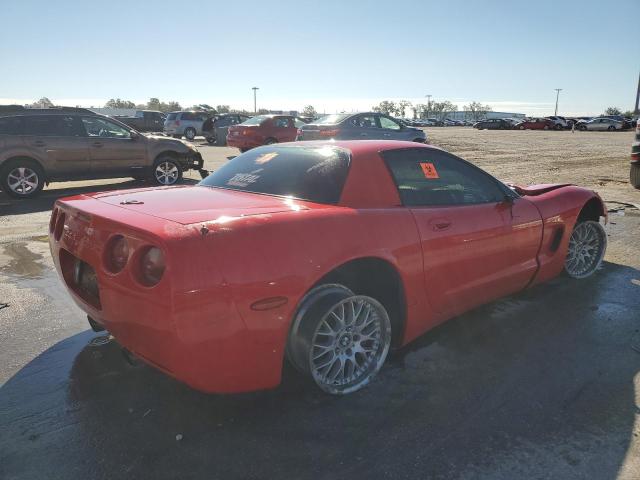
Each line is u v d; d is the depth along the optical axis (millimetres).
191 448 2289
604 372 2965
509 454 2246
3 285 4387
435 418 2516
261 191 2965
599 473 2131
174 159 10844
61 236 2881
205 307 2117
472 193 3480
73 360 3086
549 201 3951
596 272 4766
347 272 2791
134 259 2219
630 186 10180
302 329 2449
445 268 3074
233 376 2277
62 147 9344
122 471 2146
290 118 17719
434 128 61969
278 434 2391
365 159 2969
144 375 2914
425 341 3363
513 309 3896
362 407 2611
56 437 2361
